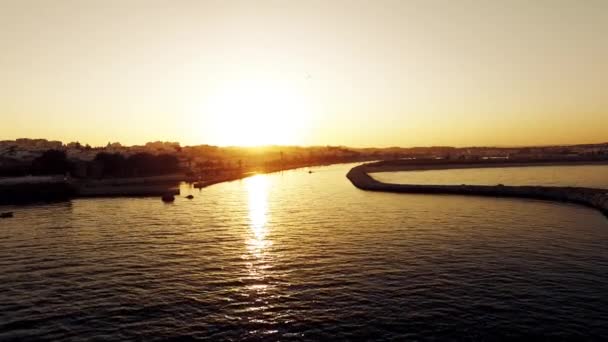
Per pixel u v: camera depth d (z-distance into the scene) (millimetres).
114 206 117250
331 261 51188
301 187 171875
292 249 58031
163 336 31562
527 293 38969
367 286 41562
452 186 139125
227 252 57062
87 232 74938
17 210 112688
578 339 30016
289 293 40094
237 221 84875
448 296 38406
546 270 46156
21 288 43188
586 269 46406
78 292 41531
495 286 40969
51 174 184875
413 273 45500
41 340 31250
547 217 83875
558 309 35188
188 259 53531
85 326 33531
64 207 117625
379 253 54531
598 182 171875
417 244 59438
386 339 30484
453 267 47500
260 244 61781
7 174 178500
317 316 34594
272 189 164750
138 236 69938
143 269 49250
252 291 40875
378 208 100812
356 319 33844
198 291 41125
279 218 87688
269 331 32062
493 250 55312
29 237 71500
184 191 160750
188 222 84688
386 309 35688
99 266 51062
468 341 30000
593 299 37344
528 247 56938
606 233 66500
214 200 127125
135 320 34438
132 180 194000
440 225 75125
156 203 122812
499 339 30203
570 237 63469
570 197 108188
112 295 40438
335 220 83188
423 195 130000
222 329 32594
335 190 154125
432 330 31688
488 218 83062
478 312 34719
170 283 43812
